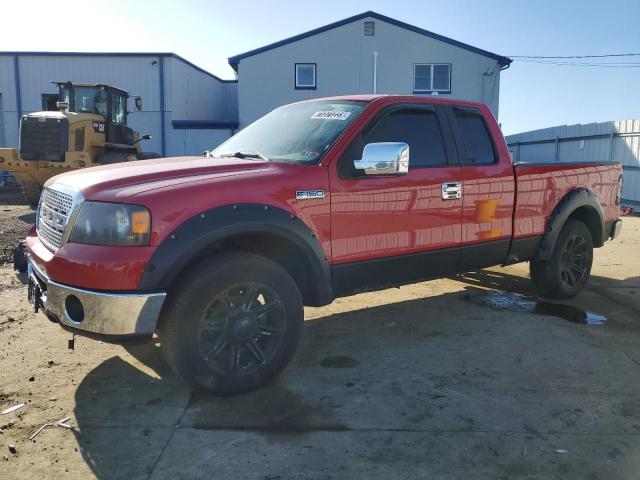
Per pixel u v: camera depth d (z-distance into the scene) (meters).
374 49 24.75
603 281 7.11
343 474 2.89
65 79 27.00
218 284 3.51
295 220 3.82
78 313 3.40
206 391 3.60
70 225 3.46
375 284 4.43
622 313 5.70
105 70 26.78
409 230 4.50
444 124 4.85
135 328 3.29
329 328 5.18
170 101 26.72
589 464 2.98
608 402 3.69
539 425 3.39
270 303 3.77
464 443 3.18
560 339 4.88
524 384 3.96
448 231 4.77
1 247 8.94
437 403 3.66
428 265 4.71
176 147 26.39
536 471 2.92
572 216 6.32
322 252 4.00
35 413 3.50
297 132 4.51
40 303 3.75
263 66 24.91
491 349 4.64
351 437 3.24
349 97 4.75
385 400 3.70
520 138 25.20
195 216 3.44
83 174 3.85
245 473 2.90
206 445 3.16
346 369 4.21
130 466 2.96
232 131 26.06
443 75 24.92
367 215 4.23
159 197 3.37
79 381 3.97
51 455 3.05
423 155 4.66
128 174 3.65
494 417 3.48
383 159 3.94
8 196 19.95
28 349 4.54
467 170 4.88
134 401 3.67
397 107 4.56
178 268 3.37
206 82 30.97
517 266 8.00
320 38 24.72
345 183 4.10
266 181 3.75
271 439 3.22
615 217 6.61
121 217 3.29
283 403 3.65
